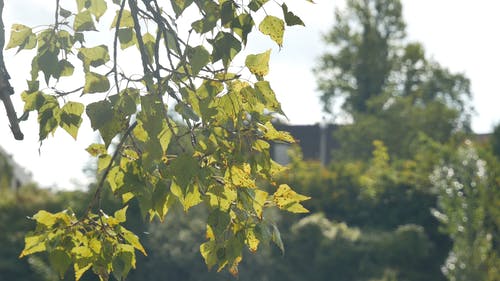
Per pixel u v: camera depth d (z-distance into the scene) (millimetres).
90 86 4637
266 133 4543
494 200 27828
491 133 47844
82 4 5203
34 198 28625
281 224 30828
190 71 4781
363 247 31094
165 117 4484
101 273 4742
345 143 58156
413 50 68250
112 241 4750
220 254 4629
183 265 27484
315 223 30969
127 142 4809
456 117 57969
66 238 4707
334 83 68500
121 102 4602
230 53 4547
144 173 4473
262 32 4590
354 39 68312
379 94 66438
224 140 4473
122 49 5188
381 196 35375
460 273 27312
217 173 4586
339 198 35688
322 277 30484
